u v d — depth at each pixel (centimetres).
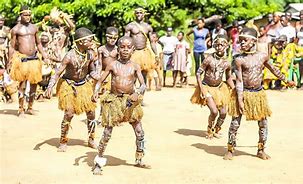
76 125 1165
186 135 1081
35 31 1252
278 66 1766
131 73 816
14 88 1459
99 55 1105
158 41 1941
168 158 902
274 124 1191
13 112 1320
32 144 998
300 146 993
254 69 877
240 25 2133
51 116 1274
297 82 1789
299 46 1775
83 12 2275
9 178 794
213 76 1035
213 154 934
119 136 1055
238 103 878
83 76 941
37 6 2350
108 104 807
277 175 810
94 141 998
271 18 1933
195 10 2456
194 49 1909
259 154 909
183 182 775
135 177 796
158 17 2398
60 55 1555
